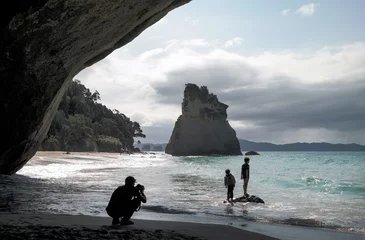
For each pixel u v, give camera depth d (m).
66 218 7.11
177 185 18.84
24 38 10.09
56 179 19.45
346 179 23.11
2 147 12.45
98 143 122.81
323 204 11.95
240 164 54.75
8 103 11.52
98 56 14.90
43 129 15.65
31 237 4.42
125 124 171.00
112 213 6.46
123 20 12.40
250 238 5.97
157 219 8.26
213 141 134.50
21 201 9.87
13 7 9.30
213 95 143.25
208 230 6.52
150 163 60.75
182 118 139.88
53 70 12.18
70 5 10.11
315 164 50.12
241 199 12.38
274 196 14.52
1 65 10.39
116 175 25.36
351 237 6.66
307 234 6.91
